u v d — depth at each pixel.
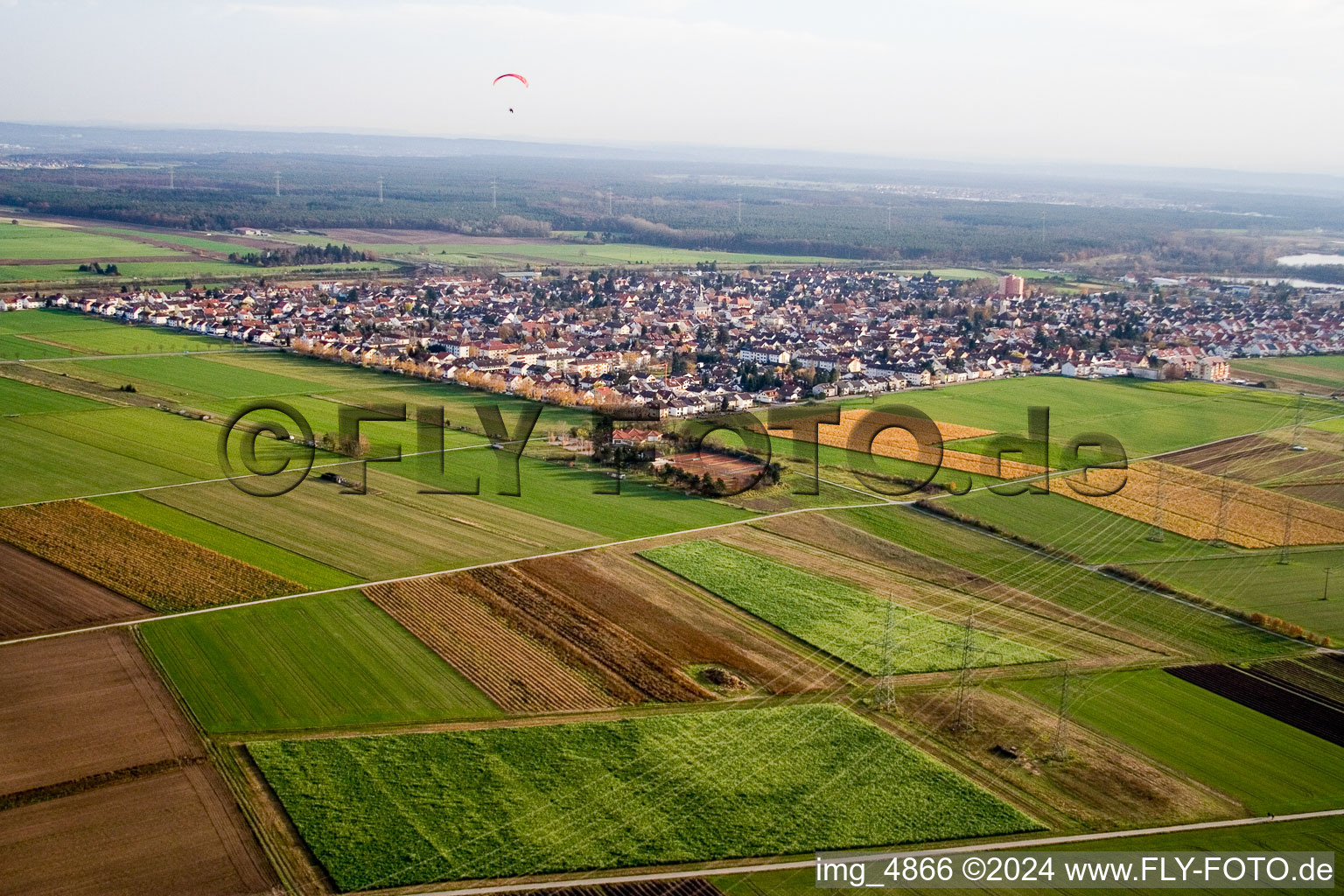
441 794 88.50
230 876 78.19
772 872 80.69
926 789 91.31
